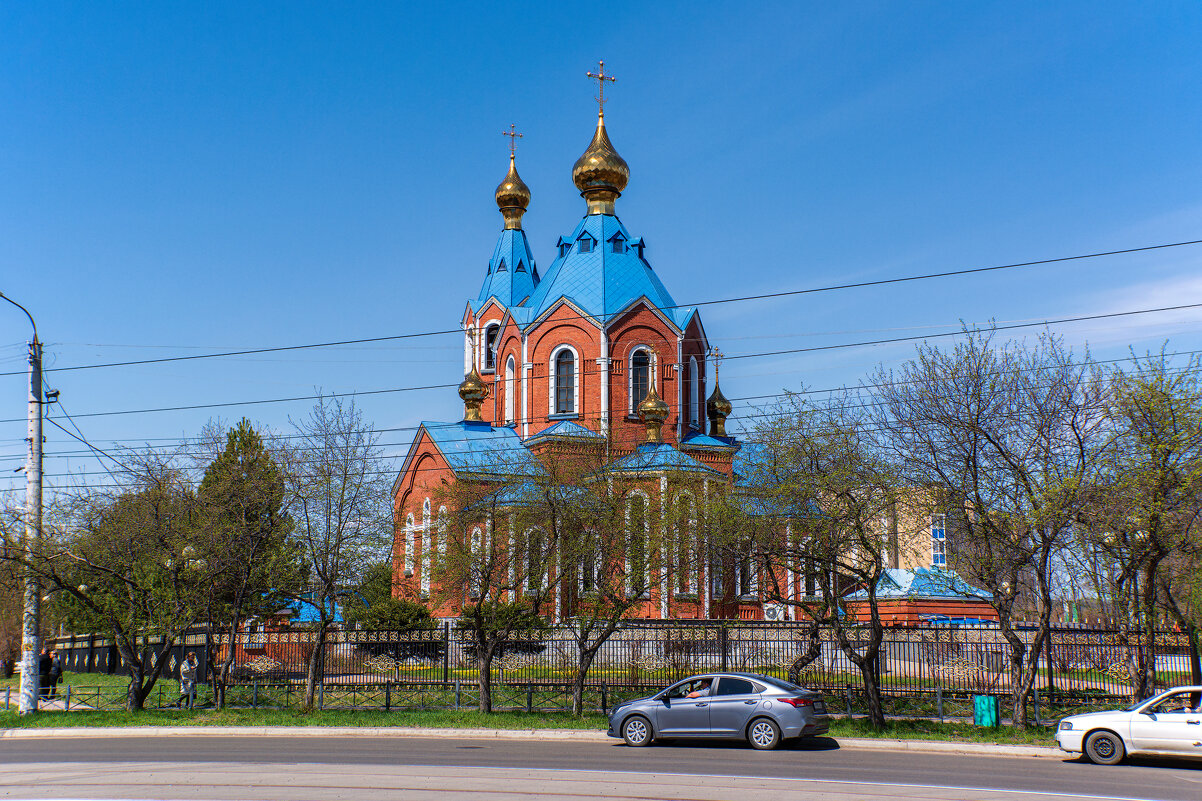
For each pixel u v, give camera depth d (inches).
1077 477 913.5
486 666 1160.8
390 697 1237.7
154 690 1423.5
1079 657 1188.5
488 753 853.2
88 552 1230.3
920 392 1031.6
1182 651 1146.0
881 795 622.8
